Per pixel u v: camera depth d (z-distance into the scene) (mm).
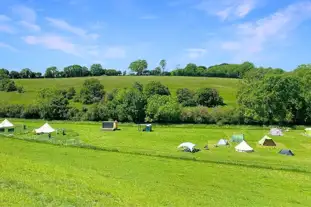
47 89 114500
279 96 91562
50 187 23797
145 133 79812
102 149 54406
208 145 65625
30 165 31344
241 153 58438
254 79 108375
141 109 99375
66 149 52750
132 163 44469
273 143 65750
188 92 124438
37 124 93750
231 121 95375
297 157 55938
